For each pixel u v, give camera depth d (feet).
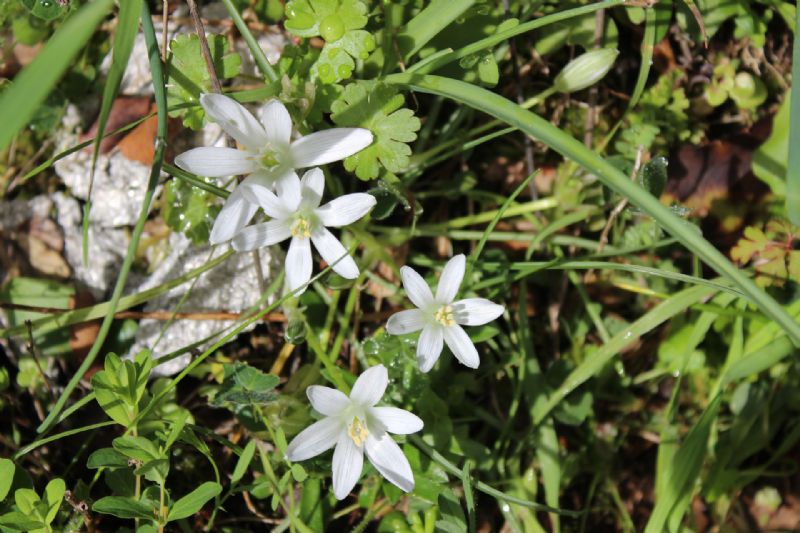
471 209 2.11
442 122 2.09
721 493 2.14
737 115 2.14
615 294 2.13
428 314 1.85
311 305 2.03
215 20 2.03
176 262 2.02
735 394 2.12
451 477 2.03
